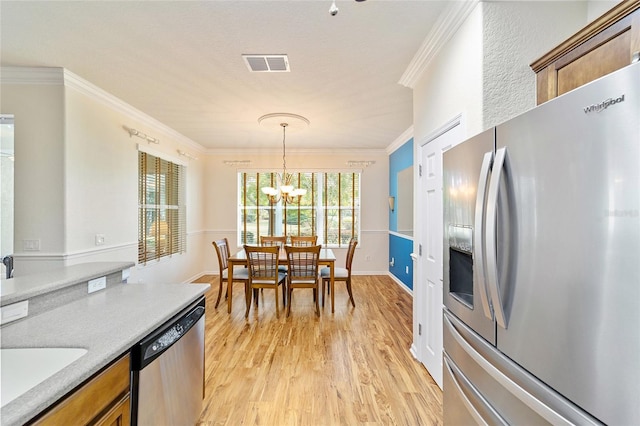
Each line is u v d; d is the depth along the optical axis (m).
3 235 4.02
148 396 1.20
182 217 5.06
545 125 0.84
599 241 0.70
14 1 1.74
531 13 1.58
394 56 2.32
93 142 3.01
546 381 0.84
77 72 2.65
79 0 1.74
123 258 3.49
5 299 1.19
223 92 3.04
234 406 1.91
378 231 5.91
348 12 1.82
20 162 2.67
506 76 1.57
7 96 2.67
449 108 1.93
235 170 5.90
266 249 3.43
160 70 2.59
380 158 5.90
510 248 0.96
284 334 3.04
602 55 1.05
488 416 1.09
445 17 1.83
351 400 1.97
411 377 2.25
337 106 3.42
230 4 1.76
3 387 1.01
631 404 0.63
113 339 1.09
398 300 4.23
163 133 4.36
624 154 0.64
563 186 0.78
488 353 1.09
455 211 1.43
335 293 4.61
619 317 0.65
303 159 5.89
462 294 1.45
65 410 0.84
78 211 2.83
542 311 0.85
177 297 1.61
